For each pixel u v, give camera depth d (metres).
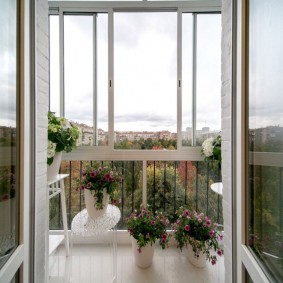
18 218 0.96
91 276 1.56
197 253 1.64
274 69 0.79
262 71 0.89
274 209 0.80
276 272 0.78
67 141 1.48
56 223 1.97
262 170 0.89
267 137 0.85
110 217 1.47
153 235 1.62
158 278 1.54
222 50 1.26
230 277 1.13
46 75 1.26
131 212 1.96
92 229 1.37
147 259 1.63
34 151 1.08
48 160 1.40
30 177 1.06
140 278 1.54
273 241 0.81
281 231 0.76
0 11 0.85
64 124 1.50
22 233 0.96
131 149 1.95
